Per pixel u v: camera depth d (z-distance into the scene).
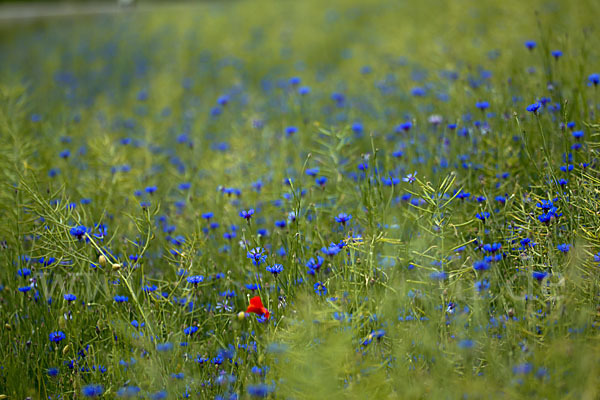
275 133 6.38
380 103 7.08
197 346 3.21
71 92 9.84
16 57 13.27
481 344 2.85
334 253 3.27
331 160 4.52
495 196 4.00
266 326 3.22
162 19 16.05
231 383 2.96
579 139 4.16
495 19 9.41
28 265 3.83
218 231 4.40
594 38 6.25
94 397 2.84
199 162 5.92
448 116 5.25
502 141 4.28
